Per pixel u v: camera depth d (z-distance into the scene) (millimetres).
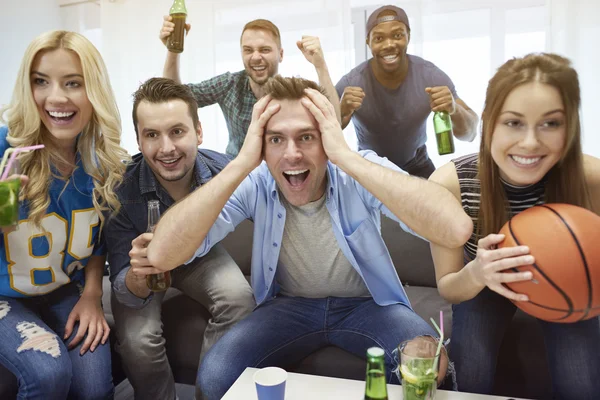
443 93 1866
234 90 2371
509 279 931
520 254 916
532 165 1059
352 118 2455
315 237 1383
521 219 974
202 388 1233
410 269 1898
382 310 1372
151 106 1459
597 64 2426
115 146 1395
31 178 1310
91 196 1426
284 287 1504
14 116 1318
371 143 2461
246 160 1228
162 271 1284
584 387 1098
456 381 1208
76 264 1455
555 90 994
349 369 1342
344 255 1389
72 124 1321
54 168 1368
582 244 882
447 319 1551
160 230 1236
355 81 2365
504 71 1060
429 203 1146
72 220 1393
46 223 1350
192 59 3031
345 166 1211
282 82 1236
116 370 1587
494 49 2615
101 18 3117
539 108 1000
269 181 1412
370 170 1193
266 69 2256
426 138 2473
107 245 1510
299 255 1407
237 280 1602
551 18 2475
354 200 1390
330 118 1236
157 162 1513
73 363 1328
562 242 890
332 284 1430
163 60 3080
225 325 1514
